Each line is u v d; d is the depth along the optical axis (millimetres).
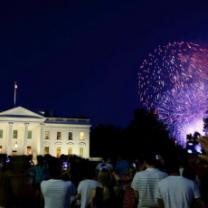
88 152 120375
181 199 9984
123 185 18094
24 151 114625
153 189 12344
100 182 13922
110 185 14031
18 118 115062
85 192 13117
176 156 11305
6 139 115812
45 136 119312
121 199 15906
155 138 120062
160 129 120938
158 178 12383
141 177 12469
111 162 25016
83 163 13539
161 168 12711
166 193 10109
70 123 120875
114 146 140500
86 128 121500
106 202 13531
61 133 120500
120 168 21328
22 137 116688
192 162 12016
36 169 17594
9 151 113875
